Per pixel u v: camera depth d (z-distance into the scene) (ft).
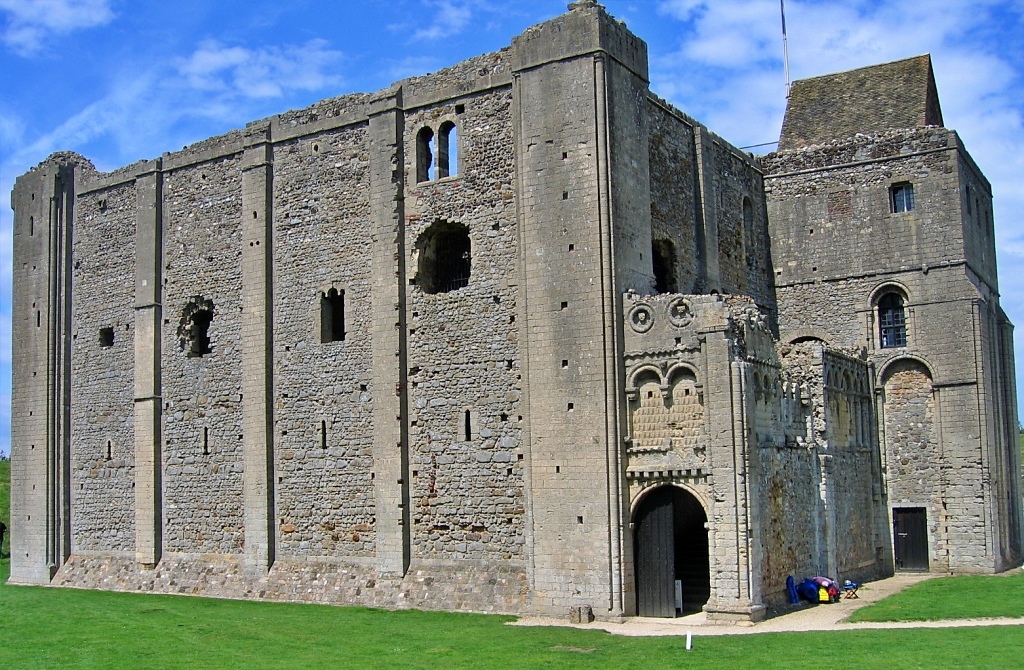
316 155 104.99
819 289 118.62
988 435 109.29
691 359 84.12
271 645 76.89
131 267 118.32
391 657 71.20
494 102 94.99
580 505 86.22
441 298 95.76
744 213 117.60
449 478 93.50
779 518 86.99
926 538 110.63
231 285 109.19
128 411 116.78
